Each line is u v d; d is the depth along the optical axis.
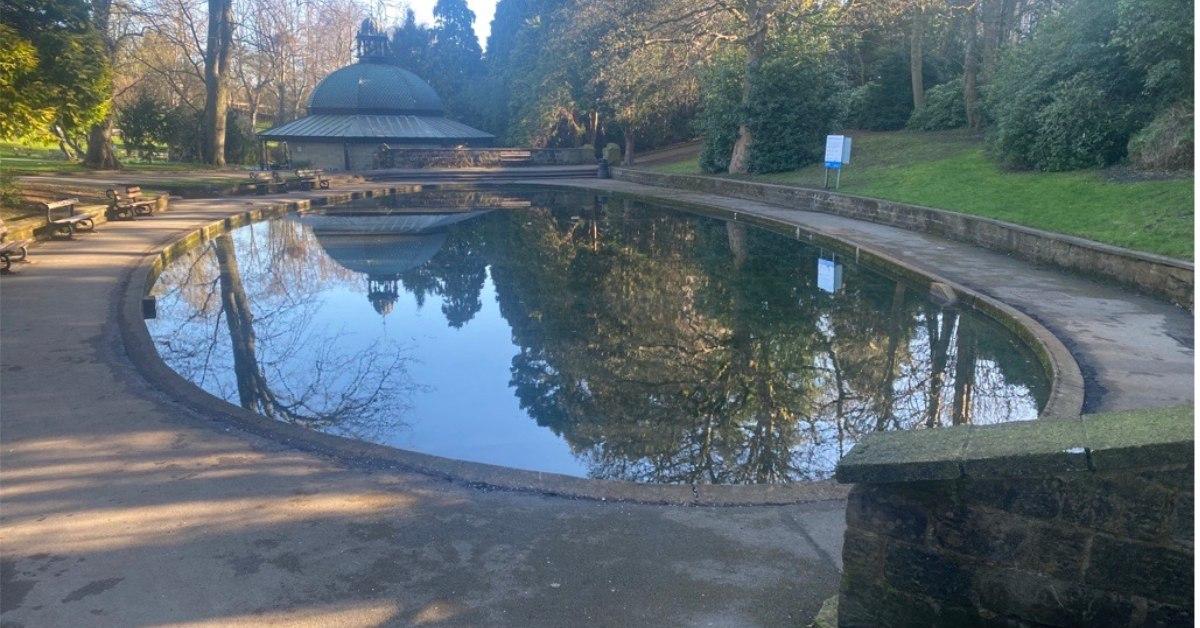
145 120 38.84
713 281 13.76
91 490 4.69
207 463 5.08
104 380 6.68
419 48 57.69
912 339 9.73
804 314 11.16
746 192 27.09
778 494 4.73
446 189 36.19
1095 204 14.53
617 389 8.22
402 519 4.39
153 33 39.34
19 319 8.77
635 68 29.41
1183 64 16.06
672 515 4.47
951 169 21.98
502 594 3.68
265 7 41.62
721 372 8.71
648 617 3.51
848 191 22.42
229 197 26.41
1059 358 7.70
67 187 23.22
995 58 28.69
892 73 35.94
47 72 16.00
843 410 7.55
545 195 32.62
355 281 14.02
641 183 36.22
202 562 3.92
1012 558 2.74
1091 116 17.86
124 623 3.44
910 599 2.93
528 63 47.34
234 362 9.04
